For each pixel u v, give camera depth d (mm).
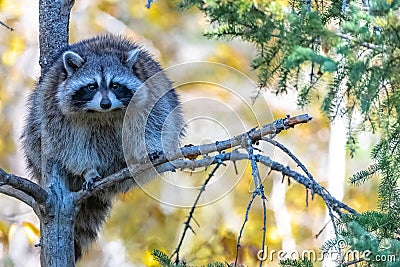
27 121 8117
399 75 4883
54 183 7152
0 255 12328
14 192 6762
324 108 5254
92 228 8328
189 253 11680
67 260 6609
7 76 14078
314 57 4844
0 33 14164
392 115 5430
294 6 6082
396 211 5809
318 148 14898
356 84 5082
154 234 13766
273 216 13617
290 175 5668
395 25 4844
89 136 7469
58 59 7562
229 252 12047
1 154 13742
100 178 7051
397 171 5824
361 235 5113
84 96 7344
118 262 13695
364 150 11805
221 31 5375
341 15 5906
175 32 15719
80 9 15195
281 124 5500
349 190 13547
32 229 12234
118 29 15172
